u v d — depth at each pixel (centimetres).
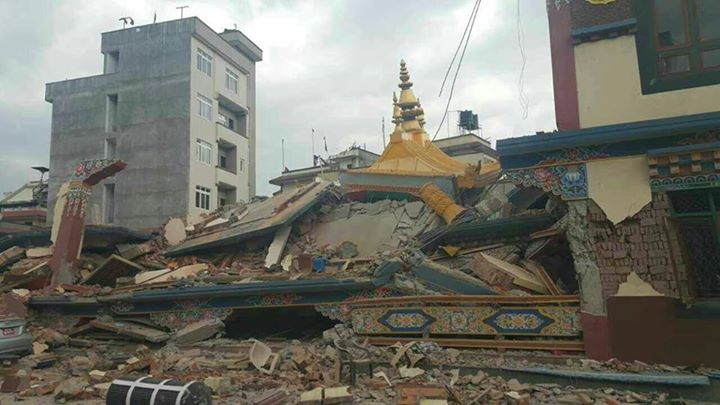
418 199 1809
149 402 691
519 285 1073
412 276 1188
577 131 920
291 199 1842
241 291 1306
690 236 871
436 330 1038
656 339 852
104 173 1873
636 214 888
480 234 1323
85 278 1766
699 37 901
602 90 942
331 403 740
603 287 898
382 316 1104
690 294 852
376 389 848
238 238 1723
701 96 881
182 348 1277
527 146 951
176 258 1828
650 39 928
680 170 859
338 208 1814
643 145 895
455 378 870
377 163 2083
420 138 2258
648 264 874
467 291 1106
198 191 3972
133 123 4028
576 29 968
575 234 927
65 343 1473
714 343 818
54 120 4253
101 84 4200
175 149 3909
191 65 4034
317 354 1050
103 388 940
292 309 1463
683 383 764
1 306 1534
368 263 1373
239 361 1088
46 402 898
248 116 4762
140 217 3866
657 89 909
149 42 4125
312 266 1409
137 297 1441
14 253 2020
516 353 944
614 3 955
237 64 4591
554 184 948
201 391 704
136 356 1211
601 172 919
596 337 890
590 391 791
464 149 3812
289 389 888
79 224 1828
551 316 943
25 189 5275
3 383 1002
